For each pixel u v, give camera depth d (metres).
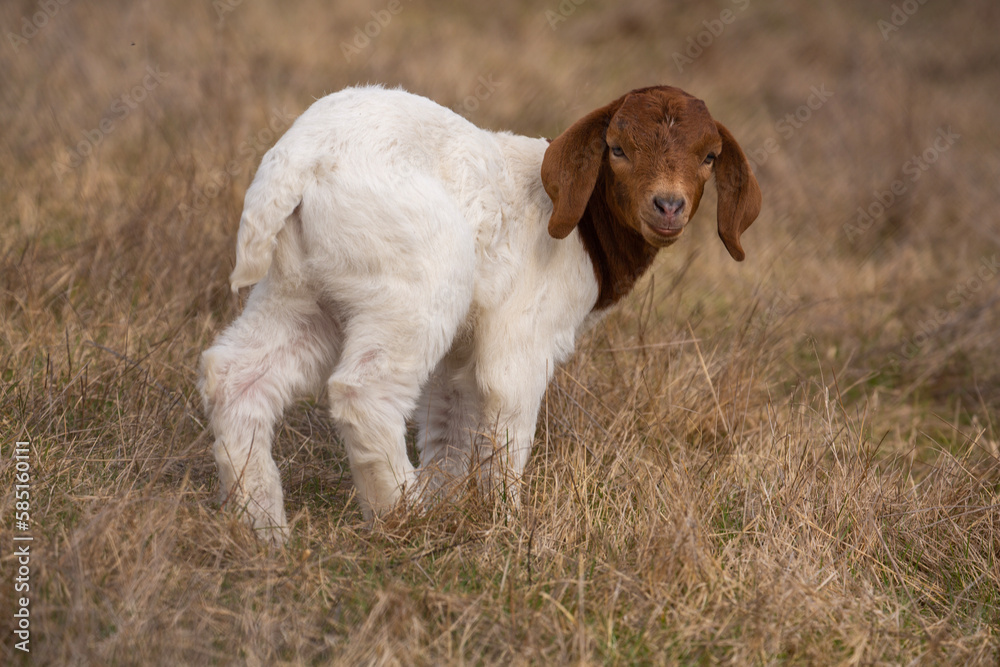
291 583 5.41
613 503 6.63
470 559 5.90
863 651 5.38
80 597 4.82
